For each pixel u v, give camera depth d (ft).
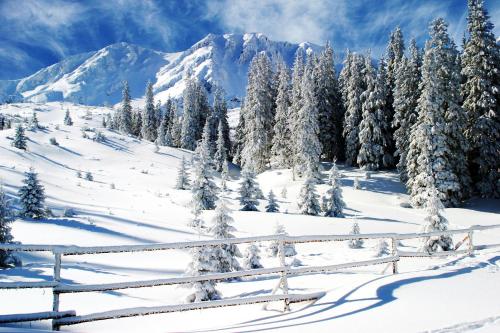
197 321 27.58
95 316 21.07
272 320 23.36
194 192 142.92
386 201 153.38
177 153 295.89
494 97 144.15
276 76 280.31
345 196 160.97
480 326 19.97
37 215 87.92
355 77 201.98
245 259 57.57
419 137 138.82
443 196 133.18
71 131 307.37
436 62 142.31
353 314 22.66
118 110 494.18
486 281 29.76
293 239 27.04
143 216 109.50
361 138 191.21
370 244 85.56
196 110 327.06
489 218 118.11
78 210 105.29
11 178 140.05
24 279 39.42
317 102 210.79
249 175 142.00
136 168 240.12
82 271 49.06
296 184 185.37
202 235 86.63
